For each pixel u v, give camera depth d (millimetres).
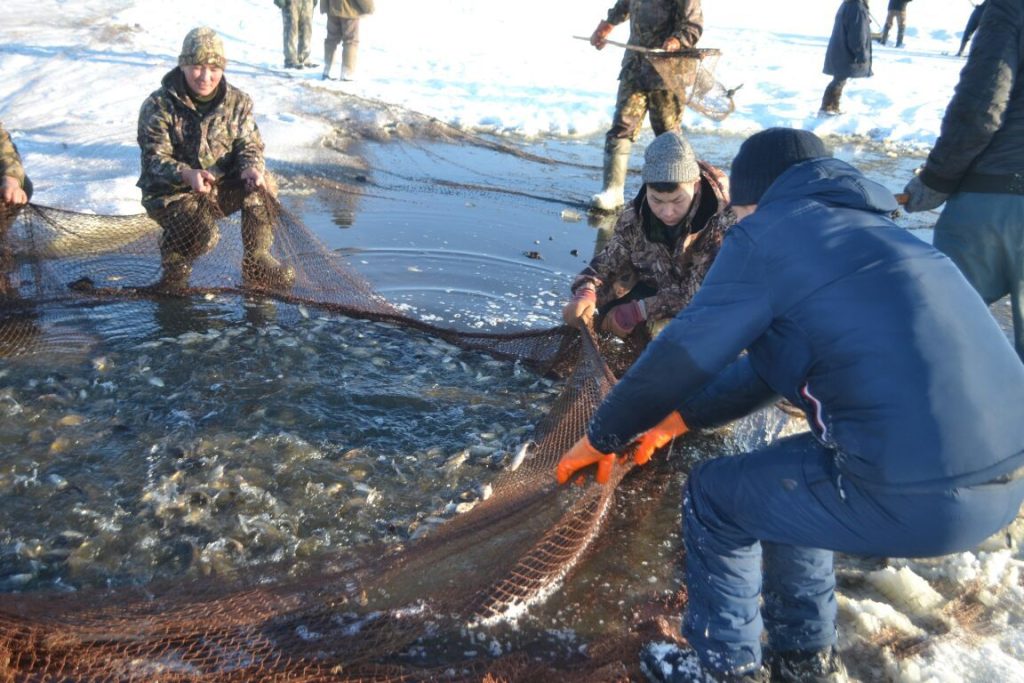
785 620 2777
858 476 2307
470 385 4789
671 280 4551
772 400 2971
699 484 2695
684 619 2816
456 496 3838
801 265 2348
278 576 3195
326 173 8641
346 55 12438
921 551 2352
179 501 3648
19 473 3795
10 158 5172
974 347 2285
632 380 2537
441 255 6711
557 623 3170
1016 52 4055
